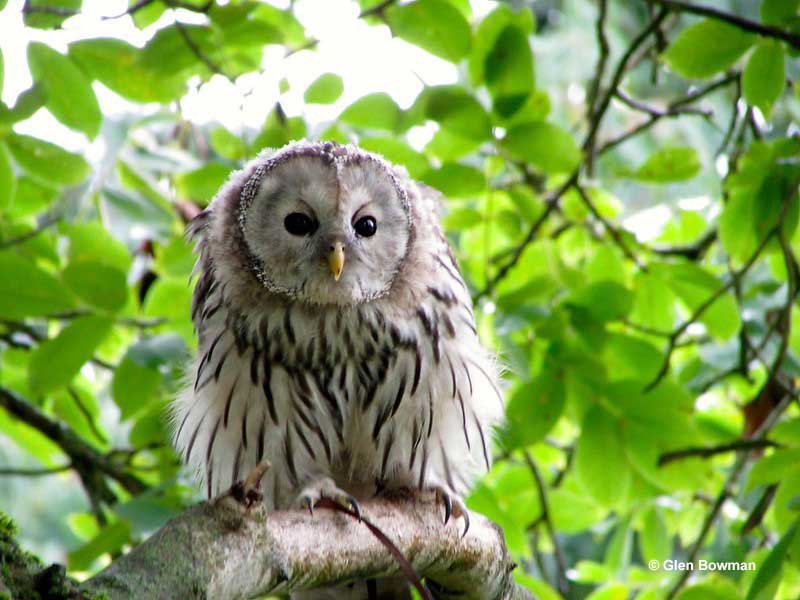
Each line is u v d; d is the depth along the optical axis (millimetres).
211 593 4980
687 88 15633
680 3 10352
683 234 13852
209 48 9953
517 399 10609
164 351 10031
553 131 10516
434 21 10148
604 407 10727
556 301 11336
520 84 10492
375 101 10344
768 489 10391
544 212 11477
